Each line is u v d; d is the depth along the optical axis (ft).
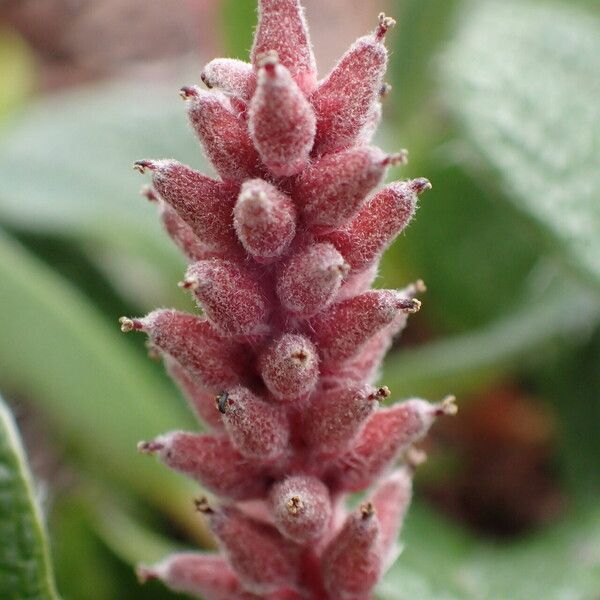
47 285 0.47
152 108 0.64
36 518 0.37
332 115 0.36
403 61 0.64
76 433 0.51
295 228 0.36
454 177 0.54
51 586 0.37
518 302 0.54
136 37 0.95
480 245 0.55
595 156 0.47
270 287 0.36
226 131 0.35
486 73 0.50
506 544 0.47
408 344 0.58
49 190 0.58
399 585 0.43
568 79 0.50
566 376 0.51
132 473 0.50
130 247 0.55
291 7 0.36
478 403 0.54
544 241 0.46
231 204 0.36
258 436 0.36
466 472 0.54
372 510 0.36
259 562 0.37
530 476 0.54
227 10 0.51
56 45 0.96
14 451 0.37
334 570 0.37
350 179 0.35
